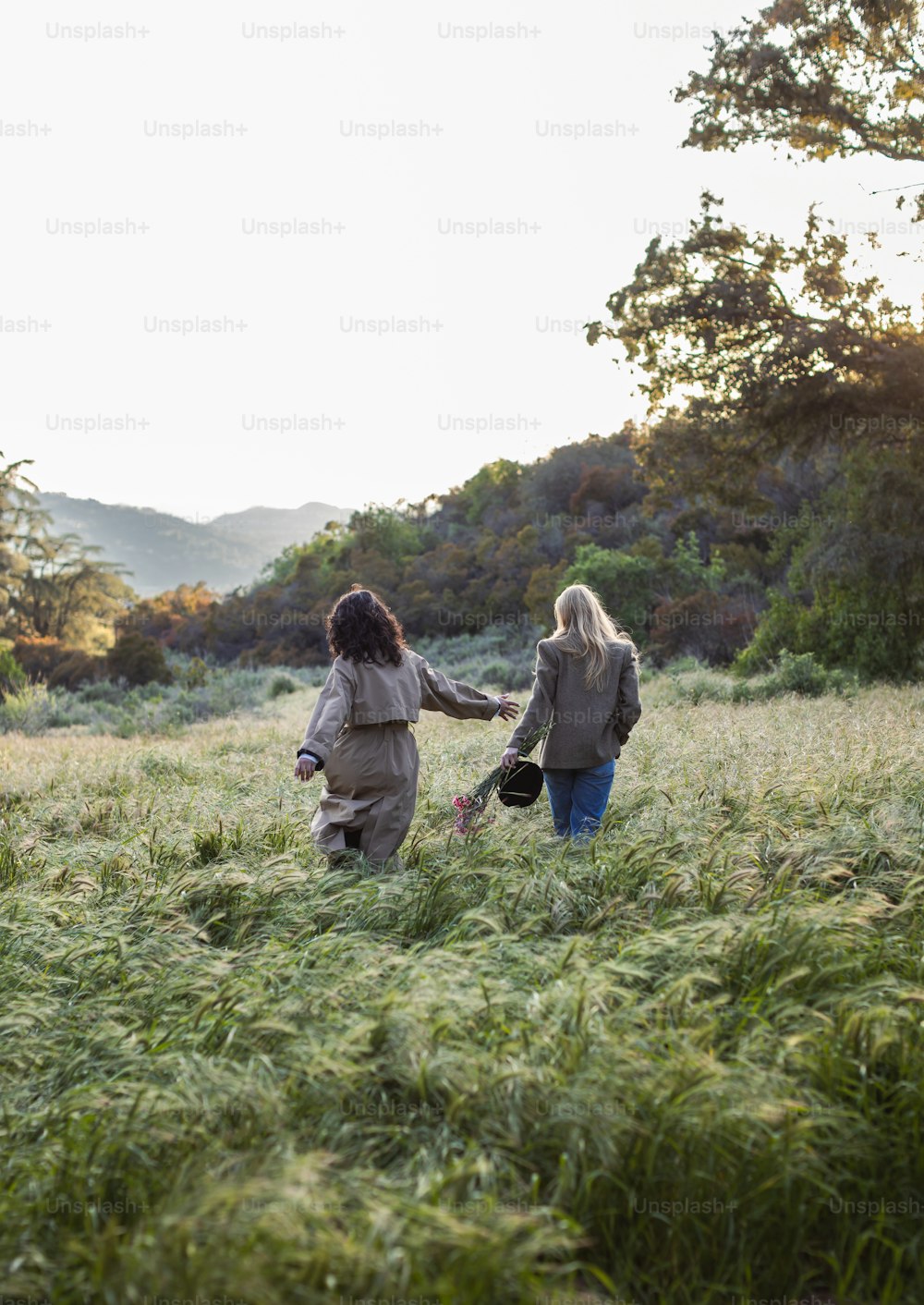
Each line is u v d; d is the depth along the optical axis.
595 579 28.42
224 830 5.61
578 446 50.78
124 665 35.06
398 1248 1.87
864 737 7.15
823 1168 2.27
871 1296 2.13
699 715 10.30
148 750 11.82
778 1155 2.25
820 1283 2.21
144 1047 2.91
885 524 18.22
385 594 43.69
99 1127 2.43
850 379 18.08
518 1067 2.46
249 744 12.21
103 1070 2.84
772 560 29.66
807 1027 2.73
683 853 4.32
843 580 18.39
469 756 8.37
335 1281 1.82
